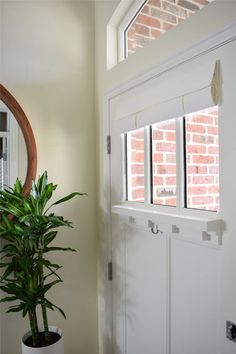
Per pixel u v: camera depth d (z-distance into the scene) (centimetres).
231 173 98
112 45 174
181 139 123
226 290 100
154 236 137
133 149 156
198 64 110
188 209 119
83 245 185
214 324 106
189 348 118
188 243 118
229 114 99
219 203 104
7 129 161
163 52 128
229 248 99
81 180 185
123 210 149
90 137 188
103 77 178
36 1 172
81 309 184
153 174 141
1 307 161
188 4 127
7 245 148
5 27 163
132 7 160
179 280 123
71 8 182
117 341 169
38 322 171
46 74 174
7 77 163
